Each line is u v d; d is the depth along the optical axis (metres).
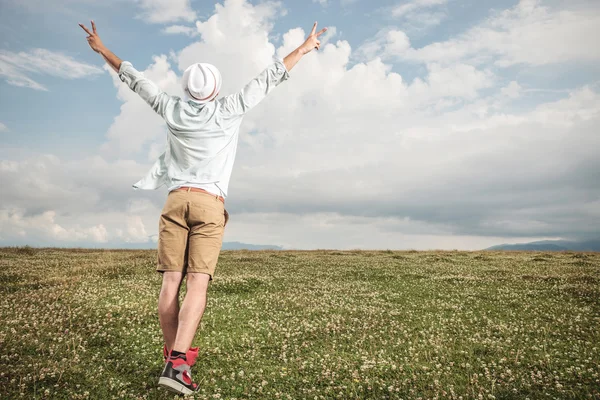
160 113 4.05
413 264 22.03
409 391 4.82
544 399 4.57
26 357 5.56
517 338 7.32
